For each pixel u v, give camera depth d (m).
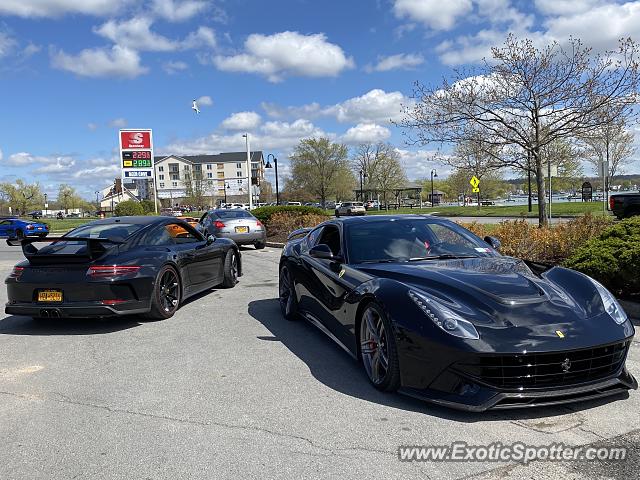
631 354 4.70
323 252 4.93
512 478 2.73
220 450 3.12
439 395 3.46
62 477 2.86
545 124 12.31
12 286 6.05
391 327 3.73
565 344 3.29
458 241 5.22
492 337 3.32
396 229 5.34
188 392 4.09
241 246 18.25
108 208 113.81
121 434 3.37
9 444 3.27
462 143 12.63
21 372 4.71
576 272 4.18
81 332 6.13
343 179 79.88
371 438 3.21
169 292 6.81
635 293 6.28
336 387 4.11
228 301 7.86
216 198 122.25
